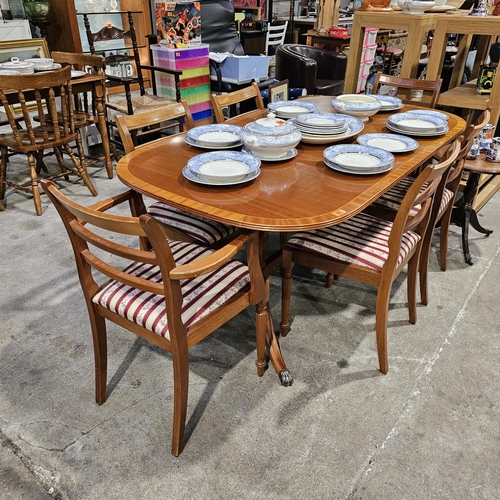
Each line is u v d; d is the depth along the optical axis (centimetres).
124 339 174
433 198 166
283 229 112
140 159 159
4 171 279
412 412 143
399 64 578
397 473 125
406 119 197
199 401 147
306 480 123
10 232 250
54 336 174
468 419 141
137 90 509
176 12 359
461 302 195
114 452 130
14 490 120
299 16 704
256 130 151
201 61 380
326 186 136
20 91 235
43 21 410
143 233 99
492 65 239
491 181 297
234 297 130
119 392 150
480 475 124
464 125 199
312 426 139
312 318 186
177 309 109
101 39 396
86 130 346
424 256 182
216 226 168
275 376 157
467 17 232
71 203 104
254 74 397
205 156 147
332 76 469
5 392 149
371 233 158
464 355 166
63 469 126
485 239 246
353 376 157
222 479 123
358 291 204
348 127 180
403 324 182
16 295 197
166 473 125
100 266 113
